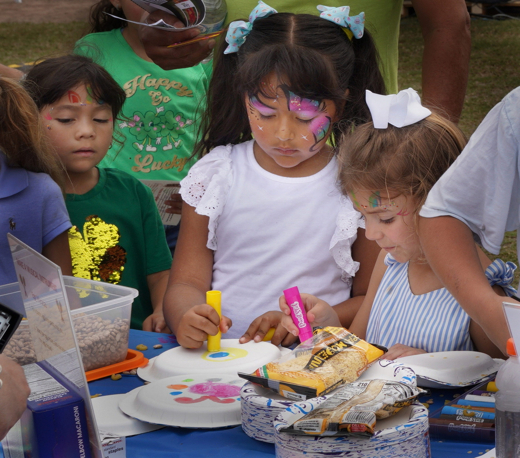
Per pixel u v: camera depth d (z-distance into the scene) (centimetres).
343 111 184
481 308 111
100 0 284
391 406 95
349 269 185
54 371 101
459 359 128
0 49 912
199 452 105
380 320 164
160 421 114
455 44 225
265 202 188
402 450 89
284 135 171
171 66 229
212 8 207
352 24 181
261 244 188
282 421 94
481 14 998
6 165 183
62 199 192
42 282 95
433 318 152
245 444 106
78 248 227
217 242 194
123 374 145
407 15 1035
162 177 265
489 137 120
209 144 207
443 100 229
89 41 271
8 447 108
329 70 168
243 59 180
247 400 108
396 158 140
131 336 175
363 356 117
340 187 155
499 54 863
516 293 148
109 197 236
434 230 124
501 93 751
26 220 181
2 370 88
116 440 99
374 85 190
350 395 100
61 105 213
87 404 90
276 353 147
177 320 169
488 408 108
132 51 267
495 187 120
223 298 189
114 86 222
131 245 237
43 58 229
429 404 119
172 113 264
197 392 123
